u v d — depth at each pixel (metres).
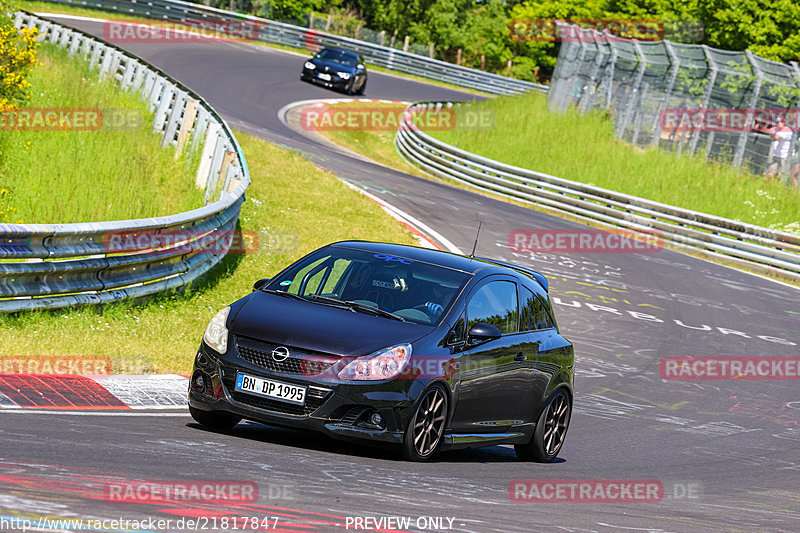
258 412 22.73
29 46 64.19
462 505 19.81
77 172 57.59
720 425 39.84
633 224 91.31
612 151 115.31
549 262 71.44
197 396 23.64
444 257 27.64
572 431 35.50
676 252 85.62
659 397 43.72
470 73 188.50
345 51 150.75
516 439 27.70
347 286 25.81
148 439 21.55
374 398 22.55
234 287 47.06
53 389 26.00
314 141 109.88
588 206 94.81
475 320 25.73
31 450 18.73
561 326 55.41
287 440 24.23
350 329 23.55
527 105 135.25
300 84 145.75
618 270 72.88
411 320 24.64
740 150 113.06
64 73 80.94
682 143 116.31
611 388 44.34
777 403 45.31
